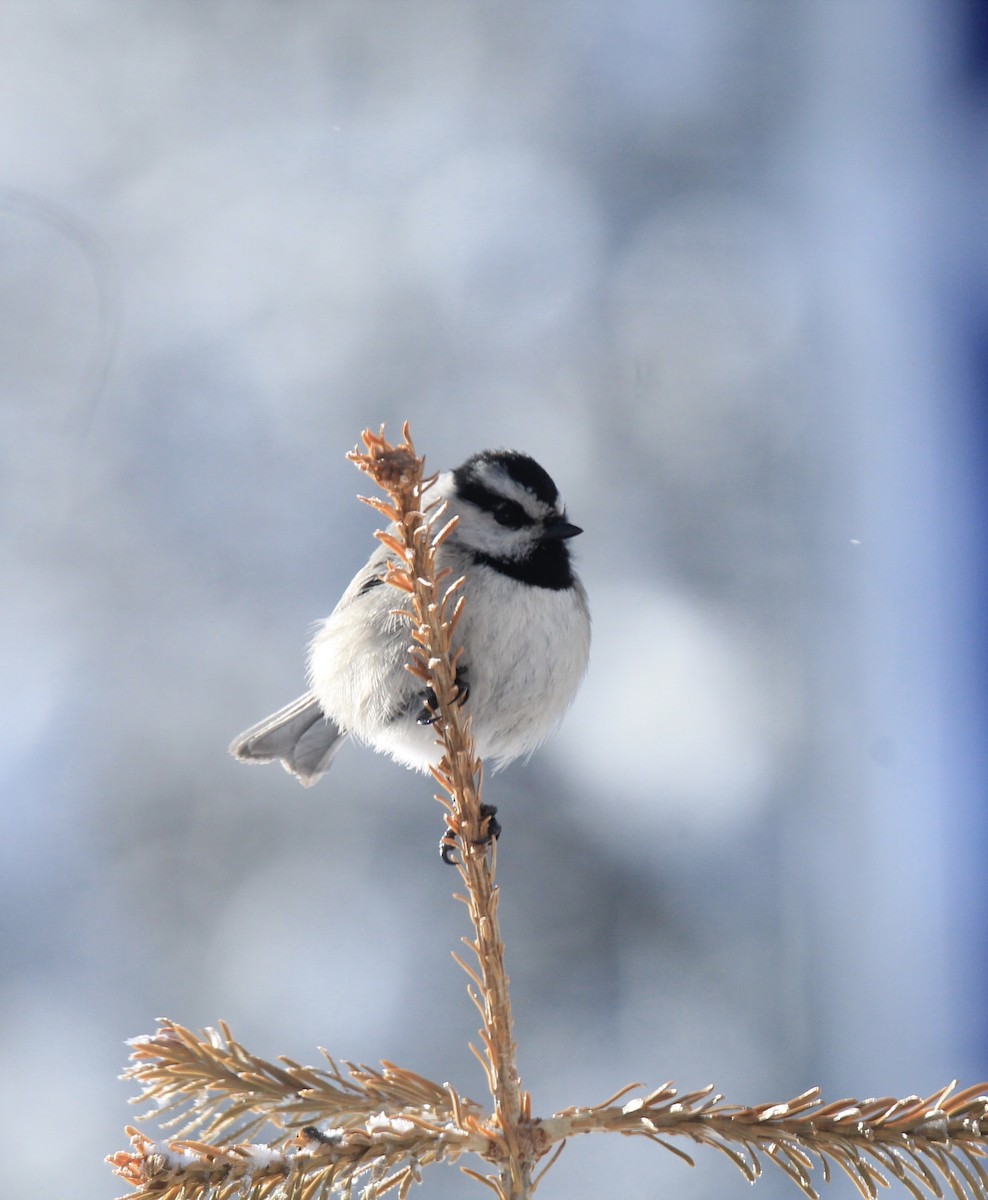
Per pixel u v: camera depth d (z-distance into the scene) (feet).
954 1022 36.45
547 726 22.30
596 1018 34.73
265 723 25.72
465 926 34.96
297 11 44.24
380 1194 11.23
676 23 43.01
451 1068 33.71
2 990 35.01
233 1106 11.84
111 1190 32.27
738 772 37.27
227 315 42.01
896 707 38.11
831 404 40.19
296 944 35.17
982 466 39.24
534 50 43.70
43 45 43.65
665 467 39.70
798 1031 35.58
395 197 43.21
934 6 41.22
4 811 36.63
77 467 40.27
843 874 36.94
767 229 41.93
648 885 35.91
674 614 38.45
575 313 41.75
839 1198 31.48
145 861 36.63
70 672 38.52
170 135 43.55
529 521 21.07
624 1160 32.76
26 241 41.78
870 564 38.93
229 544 40.04
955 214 40.78
